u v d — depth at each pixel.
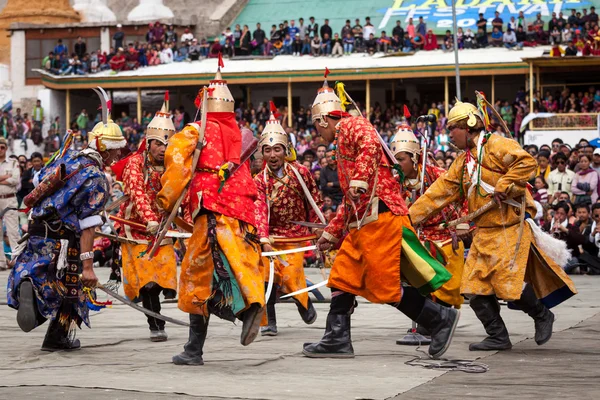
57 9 56.03
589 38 40.03
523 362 7.87
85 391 6.45
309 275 19.59
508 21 47.56
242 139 7.80
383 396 6.27
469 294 8.59
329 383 6.80
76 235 8.55
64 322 8.54
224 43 46.88
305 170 10.84
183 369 7.52
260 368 7.57
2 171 20.98
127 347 9.09
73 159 8.50
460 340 9.36
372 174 7.79
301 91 47.28
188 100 48.44
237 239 7.45
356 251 7.91
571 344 8.99
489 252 8.55
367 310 12.62
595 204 19.94
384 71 41.84
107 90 46.09
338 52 44.53
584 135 35.22
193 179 7.57
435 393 6.39
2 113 45.22
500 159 8.55
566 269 19.64
